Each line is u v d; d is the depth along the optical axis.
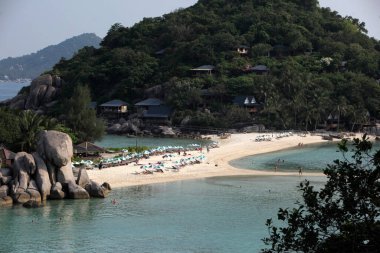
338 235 23.58
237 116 199.00
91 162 108.56
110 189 88.56
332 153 146.75
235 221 68.81
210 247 57.97
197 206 77.56
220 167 116.25
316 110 197.75
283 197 84.31
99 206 76.56
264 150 152.25
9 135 106.00
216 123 197.88
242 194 86.69
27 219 68.50
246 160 131.50
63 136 81.81
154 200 81.38
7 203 75.19
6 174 80.06
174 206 77.38
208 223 67.88
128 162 113.56
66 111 145.25
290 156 140.62
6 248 56.81
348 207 23.77
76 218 69.56
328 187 24.45
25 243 58.66
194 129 197.88
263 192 88.44
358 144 25.09
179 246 58.41
